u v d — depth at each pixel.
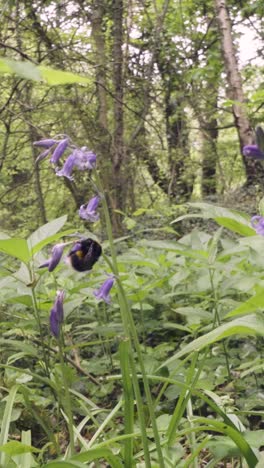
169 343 0.88
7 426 0.46
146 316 0.94
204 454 0.64
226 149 3.04
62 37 2.00
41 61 1.73
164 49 2.37
